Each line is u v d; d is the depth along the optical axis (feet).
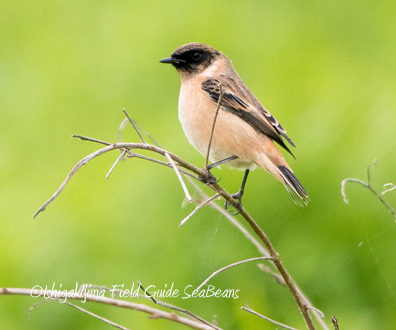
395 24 45.37
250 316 30.78
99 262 35.01
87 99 45.27
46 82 46.01
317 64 43.11
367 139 36.47
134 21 48.60
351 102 39.52
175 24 47.80
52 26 49.16
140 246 35.19
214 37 46.57
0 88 45.83
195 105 32.65
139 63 46.57
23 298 33.45
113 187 38.88
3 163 41.73
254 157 32.04
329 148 36.76
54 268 34.76
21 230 37.22
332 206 34.65
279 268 23.47
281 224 34.65
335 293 32.48
